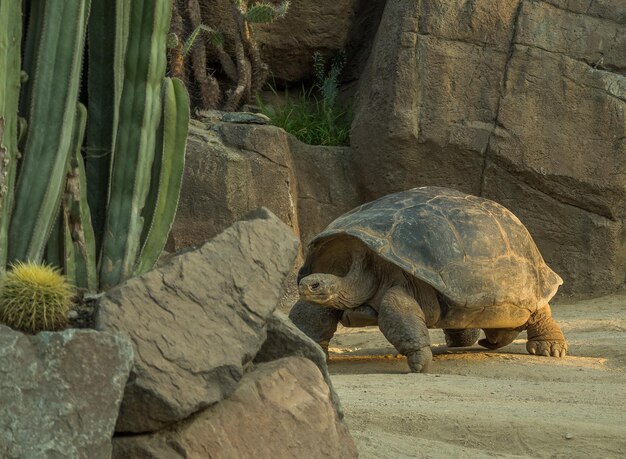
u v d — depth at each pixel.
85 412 3.14
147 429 3.55
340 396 7.42
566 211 16.08
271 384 4.11
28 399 3.06
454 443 5.95
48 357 3.12
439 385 8.18
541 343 10.83
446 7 16.06
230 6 17.98
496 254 10.16
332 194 16.80
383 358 10.82
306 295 10.22
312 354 4.54
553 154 15.87
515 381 8.62
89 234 4.31
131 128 4.43
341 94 18.94
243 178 15.55
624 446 5.74
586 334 12.43
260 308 3.97
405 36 16.14
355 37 19.00
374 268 10.48
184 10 16.95
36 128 4.07
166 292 3.74
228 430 3.79
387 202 10.73
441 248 9.97
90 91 4.49
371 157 16.56
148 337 3.58
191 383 3.60
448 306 10.12
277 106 18.72
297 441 4.02
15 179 4.05
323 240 10.55
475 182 16.25
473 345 12.14
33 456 3.02
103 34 4.46
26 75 4.09
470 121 16.08
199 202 15.41
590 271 16.12
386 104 16.27
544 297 10.66
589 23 16.08
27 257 3.99
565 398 7.46
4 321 3.40
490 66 16.08
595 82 15.90
